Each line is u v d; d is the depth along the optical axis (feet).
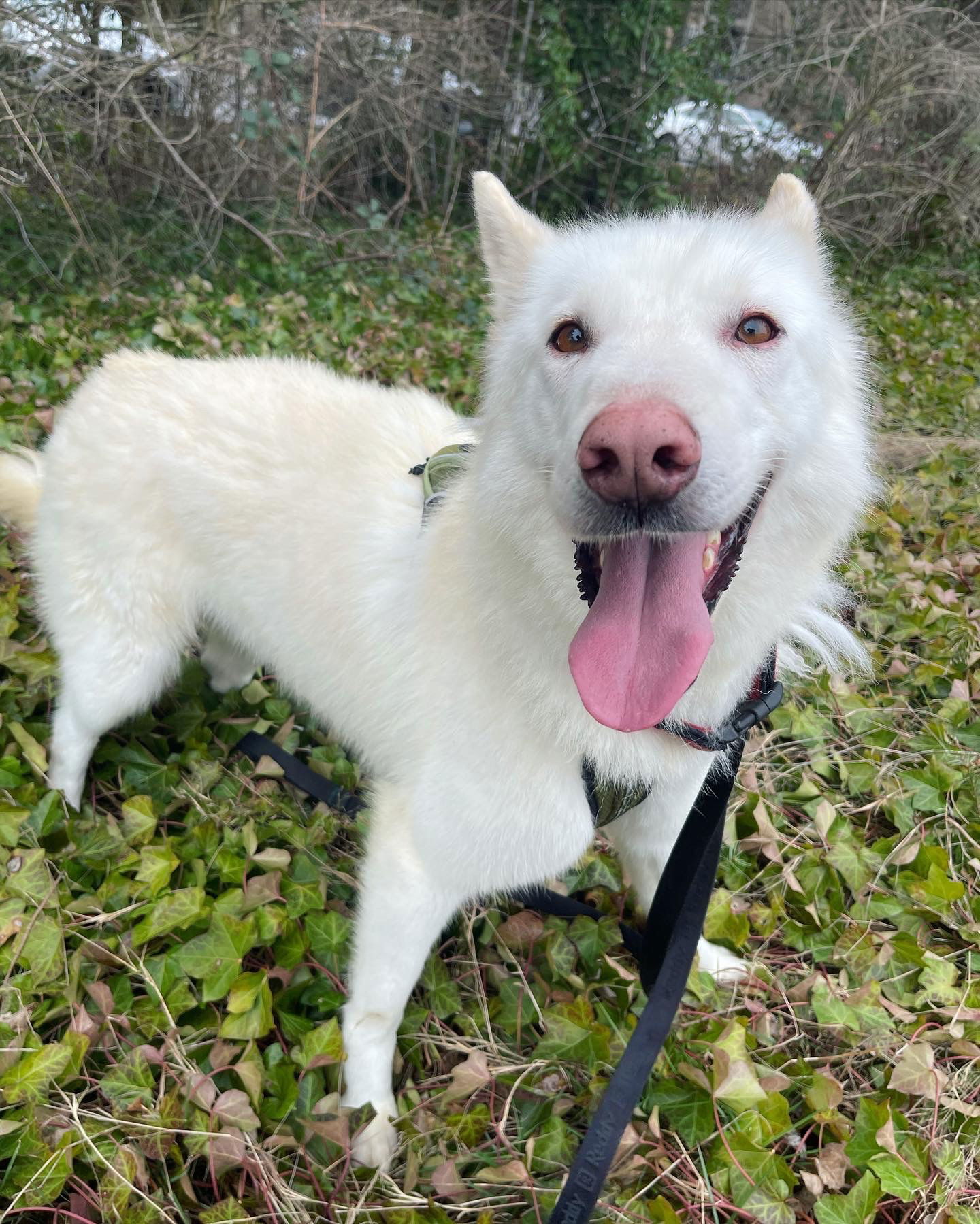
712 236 6.14
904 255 40.24
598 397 5.00
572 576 5.78
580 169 41.32
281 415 8.25
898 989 7.98
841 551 7.39
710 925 8.35
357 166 37.55
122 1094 6.34
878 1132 6.56
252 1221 5.91
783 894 8.82
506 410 6.24
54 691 9.98
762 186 40.73
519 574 6.00
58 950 7.15
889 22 33.09
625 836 7.87
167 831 9.09
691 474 4.89
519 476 5.98
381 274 28.02
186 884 8.27
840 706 11.16
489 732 6.27
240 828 8.95
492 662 6.23
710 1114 6.85
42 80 22.13
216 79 25.46
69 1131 6.00
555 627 5.98
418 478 7.86
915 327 29.55
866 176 39.55
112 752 9.65
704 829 6.89
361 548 7.59
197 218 26.09
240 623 8.74
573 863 6.84
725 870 9.02
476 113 39.32
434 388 19.12
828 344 6.33
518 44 40.16
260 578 8.21
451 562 6.68
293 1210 6.00
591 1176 5.78
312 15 27.58
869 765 10.28
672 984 6.47
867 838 9.80
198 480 8.24
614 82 40.65
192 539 8.45
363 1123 6.68
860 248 40.42
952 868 9.11
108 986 7.01
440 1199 6.39
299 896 8.04
